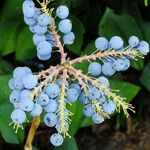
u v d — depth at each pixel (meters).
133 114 0.88
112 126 0.86
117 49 0.44
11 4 0.69
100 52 0.44
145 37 0.77
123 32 0.73
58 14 0.43
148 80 0.79
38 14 0.43
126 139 0.86
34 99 0.41
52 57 0.71
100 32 0.71
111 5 0.82
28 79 0.40
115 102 0.43
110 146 0.85
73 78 0.45
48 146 0.81
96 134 0.86
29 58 0.69
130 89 0.68
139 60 0.73
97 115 0.43
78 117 0.65
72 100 0.42
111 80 0.68
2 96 0.65
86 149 0.84
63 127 0.41
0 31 0.70
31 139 0.49
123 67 0.43
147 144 0.86
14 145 0.77
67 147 0.65
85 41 0.80
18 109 0.40
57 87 0.40
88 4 0.78
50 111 0.41
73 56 0.72
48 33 0.45
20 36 0.68
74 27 0.68
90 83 0.44
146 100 0.89
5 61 0.72
